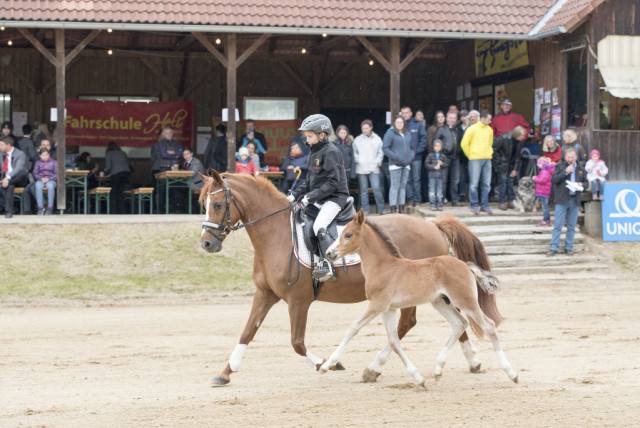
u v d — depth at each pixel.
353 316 15.33
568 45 22.23
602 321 14.65
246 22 20.98
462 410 8.38
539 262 19.70
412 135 21.78
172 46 26.41
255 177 10.23
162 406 8.71
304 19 21.38
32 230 19.16
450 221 10.52
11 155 20.09
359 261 10.05
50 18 20.03
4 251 18.22
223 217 9.97
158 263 18.39
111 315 15.23
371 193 25.19
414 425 7.90
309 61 27.53
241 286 17.73
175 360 11.58
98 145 26.12
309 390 9.42
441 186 21.50
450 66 28.00
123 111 26.28
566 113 22.55
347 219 10.26
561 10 22.55
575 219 20.16
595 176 21.09
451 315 9.64
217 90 27.22
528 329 13.91
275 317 15.21
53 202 20.97
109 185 24.03
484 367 10.74
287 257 9.95
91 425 8.02
